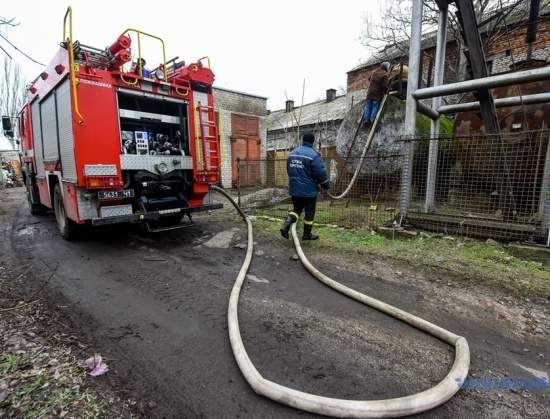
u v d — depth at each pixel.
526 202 5.25
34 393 1.87
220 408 1.80
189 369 2.15
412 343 2.46
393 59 13.84
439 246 4.70
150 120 5.48
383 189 8.16
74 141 4.47
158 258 4.71
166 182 5.55
